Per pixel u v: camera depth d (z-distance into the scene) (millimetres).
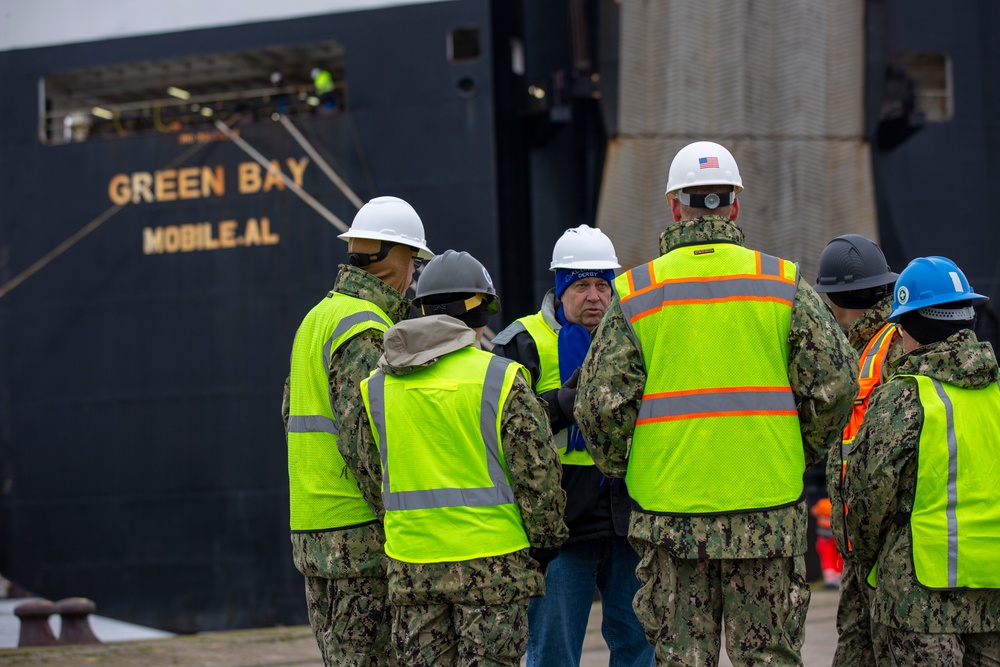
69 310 11234
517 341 4820
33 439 11227
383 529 4160
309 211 10797
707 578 3633
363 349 4062
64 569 11039
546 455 3646
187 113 11922
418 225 4453
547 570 4605
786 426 3598
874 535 3928
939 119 12164
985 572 3750
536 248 11070
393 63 10719
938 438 3768
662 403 3639
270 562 10688
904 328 3980
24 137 11477
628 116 10336
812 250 10609
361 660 4160
